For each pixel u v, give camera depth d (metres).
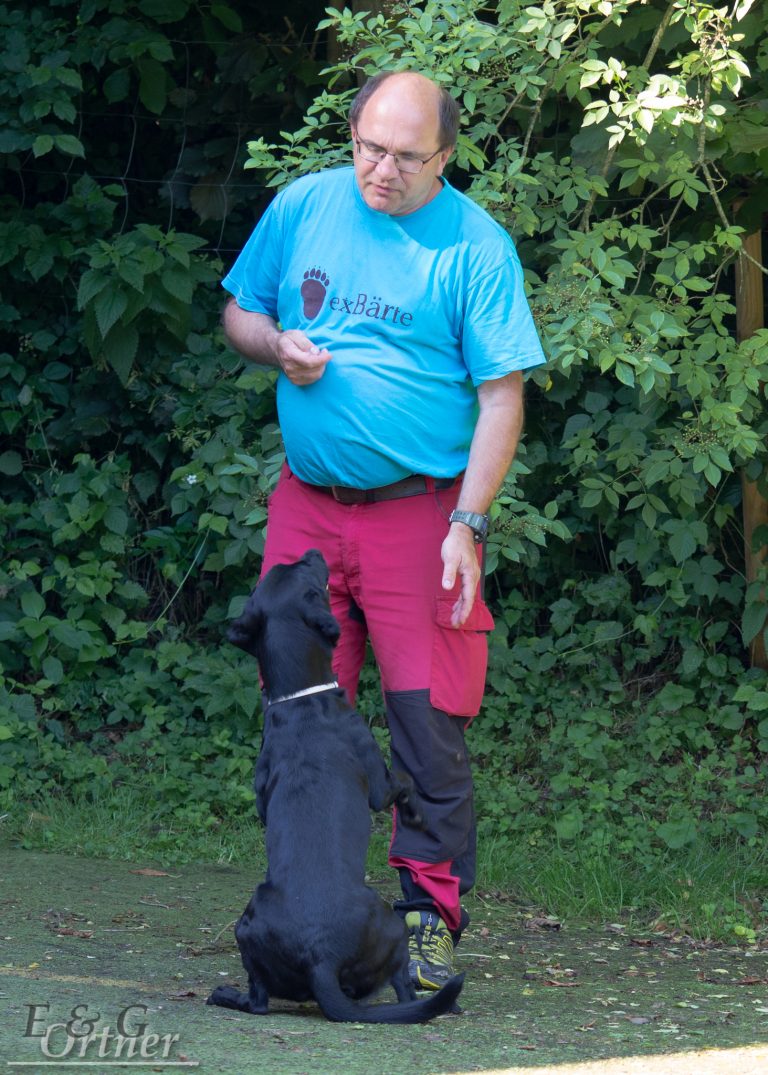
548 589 13.48
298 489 6.74
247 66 13.43
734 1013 6.41
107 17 13.63
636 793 11.46
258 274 6.88
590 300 9.23
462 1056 5.07
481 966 7.39
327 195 6.58
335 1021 5.42
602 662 12.71
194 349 13.14
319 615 6.09
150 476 13.64
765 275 12.82
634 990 6.95
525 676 12.52
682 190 10.09
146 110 14.02
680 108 9.70
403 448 6.39
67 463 13.91
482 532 6.33
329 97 10.10
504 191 10.40
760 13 10.57
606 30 10.59
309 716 5.94
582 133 10.59
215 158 13.83
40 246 13.11
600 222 11.20
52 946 6.94
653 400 10.98
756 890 9.76
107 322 12.37
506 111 10.21
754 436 9.98
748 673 12.54
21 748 11.61
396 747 6.52
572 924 8.95
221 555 12.70
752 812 10.81
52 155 13.90
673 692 12.18
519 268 6.53
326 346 6.45
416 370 6.38
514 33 9.80
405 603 6.45
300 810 5.69
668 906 9.21
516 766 12.01
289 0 13.75
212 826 10.91
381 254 6.41
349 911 5.46
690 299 11.41
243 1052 4.87
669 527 11.67
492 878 9.80
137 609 13.43
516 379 6.50
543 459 12.34
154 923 7.85
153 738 12.10
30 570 12.66
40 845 10.10
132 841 10.33
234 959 6.96
